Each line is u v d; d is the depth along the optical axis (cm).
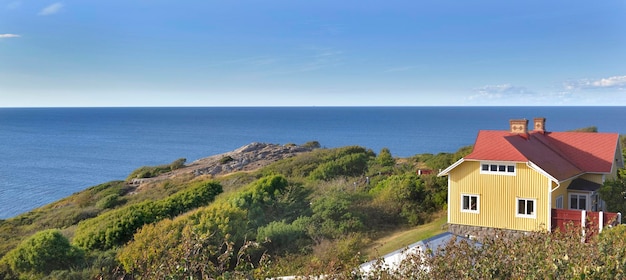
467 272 789
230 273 830
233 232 2403
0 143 14488
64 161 10338
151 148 13388
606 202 2578
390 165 4803
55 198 6406
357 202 3100
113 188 5341
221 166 6444
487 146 2484
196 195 3397
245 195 3080
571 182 2652
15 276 2195
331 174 4381
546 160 2519
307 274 1005
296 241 2494
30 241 2255
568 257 724
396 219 3019
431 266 855
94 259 2275
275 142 15412
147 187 5350
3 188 7112
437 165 4097
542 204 2312
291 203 3142
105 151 12494
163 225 2325
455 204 2536
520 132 2728
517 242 840
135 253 2078
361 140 15512
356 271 923
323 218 2784
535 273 729
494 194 2433
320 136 17488
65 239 2336
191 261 803
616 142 2838
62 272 2089
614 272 690
